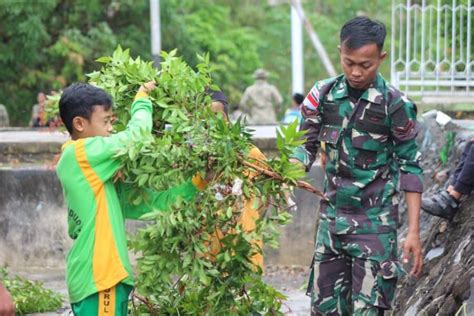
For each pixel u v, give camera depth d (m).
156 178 5.59
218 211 5.66
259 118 23.25
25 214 11.89
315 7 42.75
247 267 5.76
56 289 10.71
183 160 5.59
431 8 11.34
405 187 6.20
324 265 6.36
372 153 6.20
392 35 11.55
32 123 21.27
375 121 6.16
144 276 5.76
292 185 5.72
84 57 28.97
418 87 11.71
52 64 29.25
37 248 11.88
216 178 5.66
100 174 5.59
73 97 5.79
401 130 6.15
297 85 27.69
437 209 7.84
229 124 5.68
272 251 11.68
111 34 29.08
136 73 6.12
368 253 6.15
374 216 6.21
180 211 5.61
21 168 11.96
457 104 11.41
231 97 34.97
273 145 11.87
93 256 5.56
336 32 41.41
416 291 7.63
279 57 41.50
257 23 41.56
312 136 6.32
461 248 7.33
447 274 7.20
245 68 36.31
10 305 5.03
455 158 9.14
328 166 6.32
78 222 5.63
